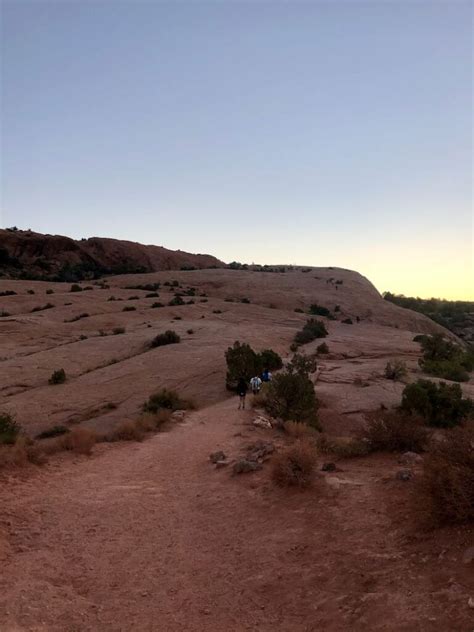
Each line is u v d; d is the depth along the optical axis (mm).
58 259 133875
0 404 27516
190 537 7082
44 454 12969
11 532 7152
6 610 4789
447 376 37688
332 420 22469
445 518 5535
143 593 5387
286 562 5797
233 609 4934
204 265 160500
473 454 5629
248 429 16703
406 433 9961
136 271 137000
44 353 44500
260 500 8180
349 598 4629
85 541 6977
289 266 170500
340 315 97000
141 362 39531
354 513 6781
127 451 14023
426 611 4012
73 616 4836
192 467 11695
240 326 65000
